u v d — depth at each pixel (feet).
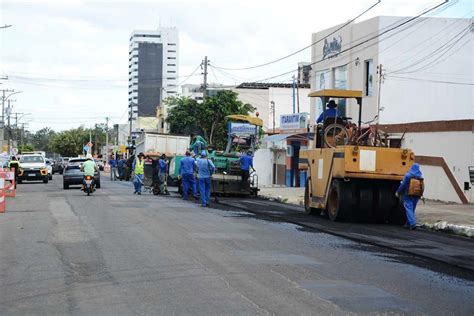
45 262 34.06
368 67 107.96
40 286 28.17
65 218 56.34
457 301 26.27
